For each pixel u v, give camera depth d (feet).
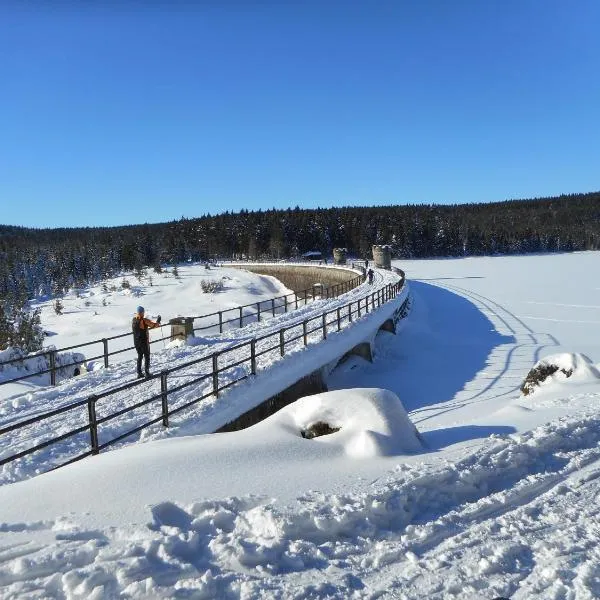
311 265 256.73
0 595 12.13
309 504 16.55
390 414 23.17
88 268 349.82
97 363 57.57
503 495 19.08
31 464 26.78
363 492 17.58
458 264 322.55
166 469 18.37
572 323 96.32
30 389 46.70
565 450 23.81
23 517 15.52
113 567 12.89
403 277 149.18
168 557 13.48
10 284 297.12
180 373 45.96
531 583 14.14
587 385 38.37
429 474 19.07
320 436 22.58
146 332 45.57
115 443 29.66
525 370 62.54
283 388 43.73
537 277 205.98
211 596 12.69
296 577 13.85
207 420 33.35
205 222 488.02
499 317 107.55
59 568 13.04
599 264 271.49
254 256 432.25
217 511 15.85
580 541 16.22
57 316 178.60
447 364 69.51
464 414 41.27
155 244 405.39
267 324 77.71
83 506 15.98
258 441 21.44
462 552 15.55
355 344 64.23
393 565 14.84
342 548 15.14
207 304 181.27
